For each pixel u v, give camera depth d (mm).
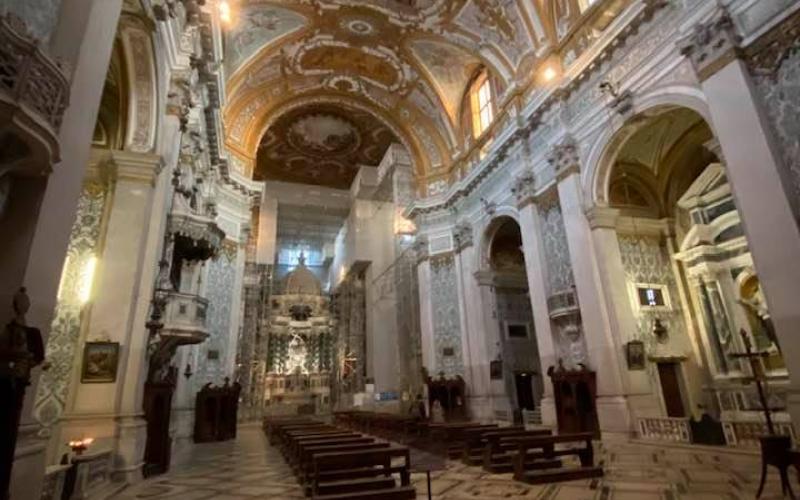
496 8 13031
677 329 10953
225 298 14492
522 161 12961
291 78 17344
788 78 6164
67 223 3576
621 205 11734
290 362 27688
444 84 17312
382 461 4902
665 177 12039
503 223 15156
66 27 3580
